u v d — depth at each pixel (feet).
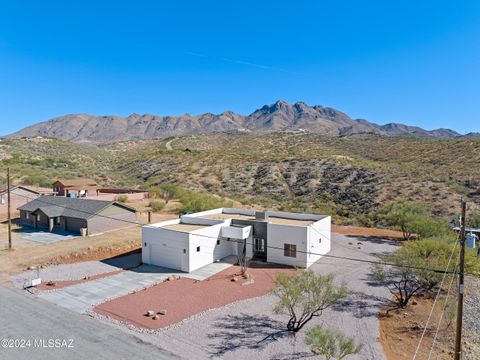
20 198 136.36
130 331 47.42
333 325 50.62
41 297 58.59
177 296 61.00
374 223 128.26
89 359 40.01
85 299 58.44
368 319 52.70
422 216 104.73
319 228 85.46
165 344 44.19
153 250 79.30
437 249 68.23
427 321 52.16
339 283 67.92
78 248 86.89
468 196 141.18
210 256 81.30
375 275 65.72
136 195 163.12
